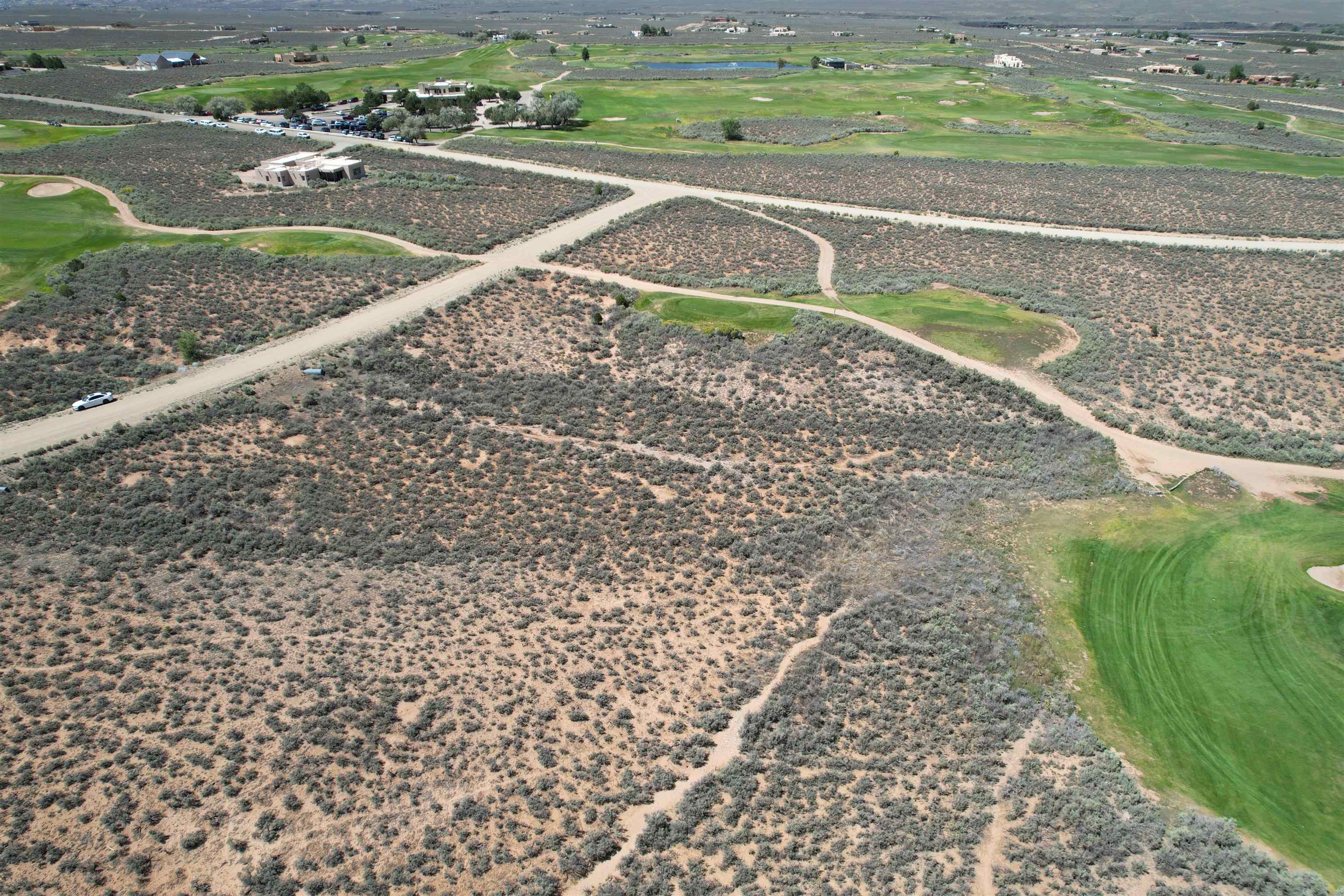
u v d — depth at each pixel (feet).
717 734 126.82
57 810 106.11
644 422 213.87
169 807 107.86
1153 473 204.13
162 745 116.26
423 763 116.78
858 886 105.19
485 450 198.90
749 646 144.66
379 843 106.22
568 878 104.37
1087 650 149.69
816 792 118.01
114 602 144.46
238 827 106.32
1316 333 257.14
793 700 132.77
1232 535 181.78
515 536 170.30
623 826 111.55
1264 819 119.24
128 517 168.04
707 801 115.14
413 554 162.71
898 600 157.38
